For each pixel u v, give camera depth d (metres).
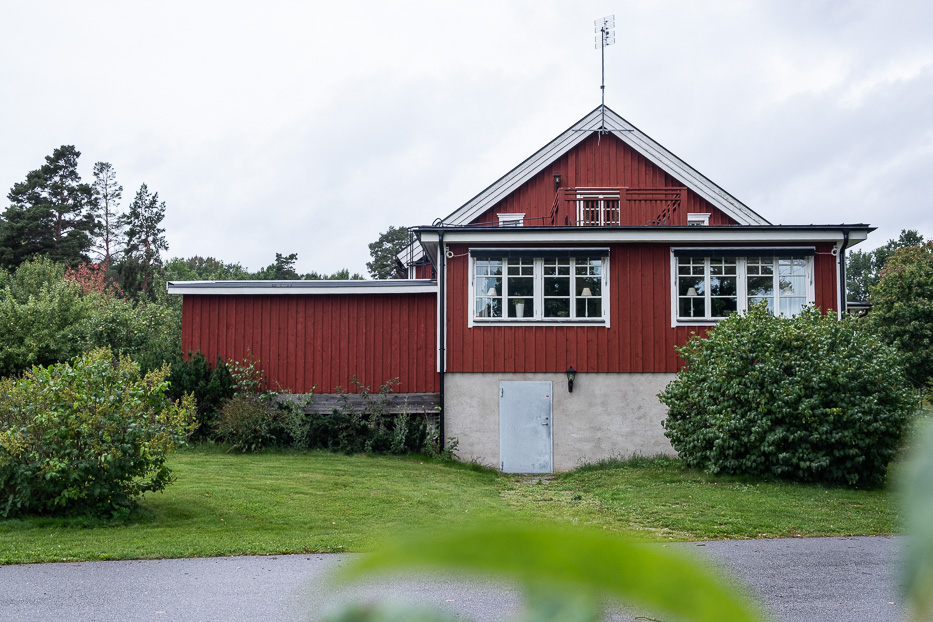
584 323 15.80
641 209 18.77
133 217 53.19
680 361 15.72
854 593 6.55
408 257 25.48
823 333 12.84
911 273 27.77
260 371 16.62
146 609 6.12
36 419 8.90
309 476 12.59
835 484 12.21
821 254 15.81
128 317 20.77
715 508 10.43
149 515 9.60
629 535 0.31
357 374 16.67
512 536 0.29
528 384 15.78
